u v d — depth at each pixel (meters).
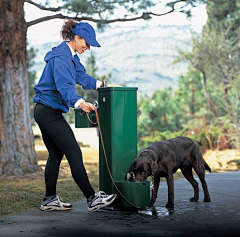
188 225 4.10
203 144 14.43
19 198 5.59
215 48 15.61
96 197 4.73
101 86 5.18
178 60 16.22
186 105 18.23
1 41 8.98
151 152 4.77
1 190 6.20
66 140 4.72
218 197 5.62
